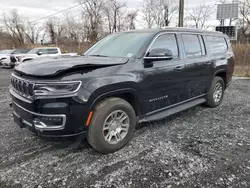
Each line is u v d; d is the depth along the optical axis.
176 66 3.78
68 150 3.07
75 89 2.53
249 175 2.51
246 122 4.21
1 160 2.80
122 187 2.31
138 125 4.00
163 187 2.31
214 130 3.81
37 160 2.82
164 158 2.87
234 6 15.98
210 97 4.91
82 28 40.50
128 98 3.25
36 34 51.75
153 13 35.31
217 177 2.47
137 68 3.17
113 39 4.00
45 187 2.31
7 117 4.41
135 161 2.80
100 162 2.79
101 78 2.74
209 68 4.67
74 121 2.58
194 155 2.95
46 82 2.48
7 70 14.60
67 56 3.58
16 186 2.32
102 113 2.81
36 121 2.59
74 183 2.38
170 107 3.88
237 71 12.22
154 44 3.49
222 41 5.39
